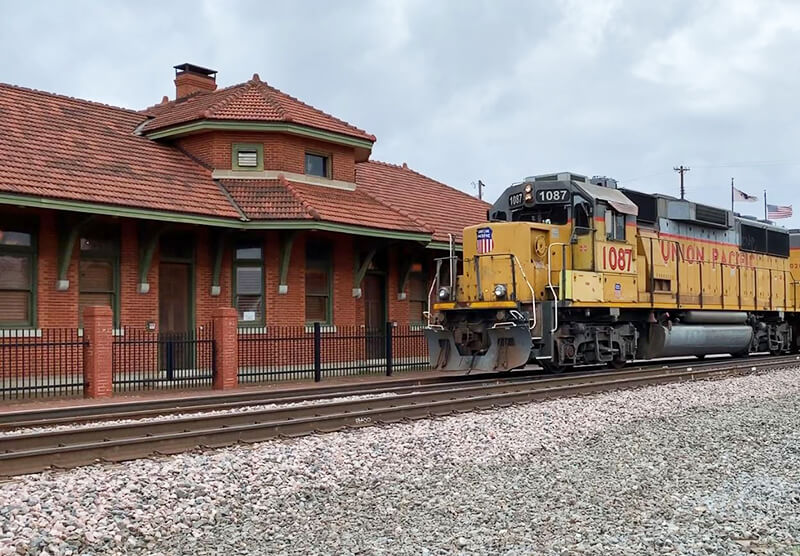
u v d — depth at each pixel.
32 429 11.31
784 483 8.95
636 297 19.41
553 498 8.20
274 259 20.53
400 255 24.45
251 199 19.95
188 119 20.56
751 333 24.31
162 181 19.03
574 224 18.20
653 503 8.02
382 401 13.70
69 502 7.36
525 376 18.75
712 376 18.53
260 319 20.48
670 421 12.85
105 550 6.43
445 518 7.48
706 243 22.73
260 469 8.88
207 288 19.84
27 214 16.77
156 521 7.11
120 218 17.59
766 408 14.35
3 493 7.52
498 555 6.40
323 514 7.60
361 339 22.69
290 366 20.56
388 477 9.03
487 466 9.71
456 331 18.53
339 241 22.17
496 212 19.52
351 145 22.55
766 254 26.16
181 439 9.91
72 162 17.88
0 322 16.38
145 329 18.61
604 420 12.69
